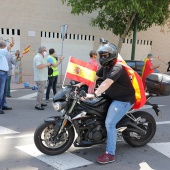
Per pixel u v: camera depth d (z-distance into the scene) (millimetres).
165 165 3809
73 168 3615
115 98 3762
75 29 15961
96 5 12352
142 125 4418
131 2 10477
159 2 11578
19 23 14258
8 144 4406
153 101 8711
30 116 6305
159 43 19609
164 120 6188
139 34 18547
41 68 6770
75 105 3756
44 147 3922
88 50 16656
